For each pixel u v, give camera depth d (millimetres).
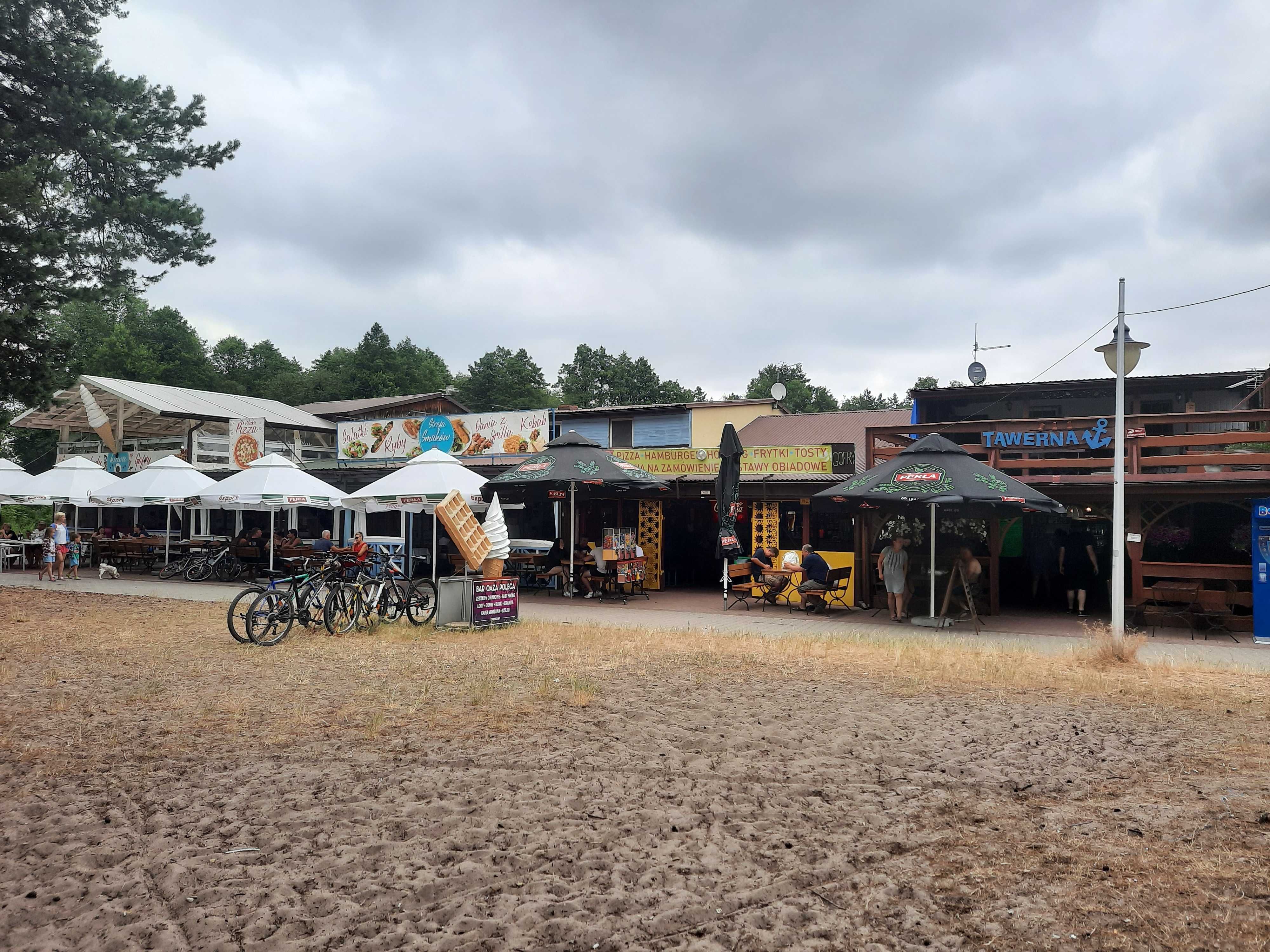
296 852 4090
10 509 37750
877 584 16984
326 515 25953
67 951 3168
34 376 16609
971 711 7223
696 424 28172
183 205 17266
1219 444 16672
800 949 3141
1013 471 16984
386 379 60500
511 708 7266
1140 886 3543
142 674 8828
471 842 4234
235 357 69062
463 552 12852
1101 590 17766
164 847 4164
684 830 4406
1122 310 12039
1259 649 11992
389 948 3184
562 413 29312
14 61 15633
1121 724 6719
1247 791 4816
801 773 5379
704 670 9328
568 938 3260
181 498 21625
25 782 5195
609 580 18828
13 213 14359
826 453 18172
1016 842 4160
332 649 10844
